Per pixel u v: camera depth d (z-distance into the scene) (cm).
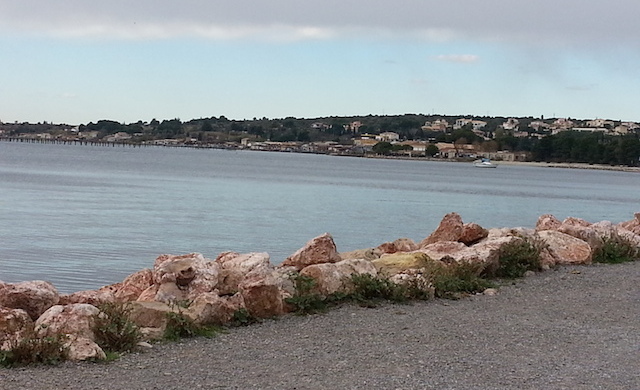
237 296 1041
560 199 7725
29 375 736
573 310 1160
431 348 893
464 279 1326
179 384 720
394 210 5316
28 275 2278
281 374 764
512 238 1552
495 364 827
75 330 841
